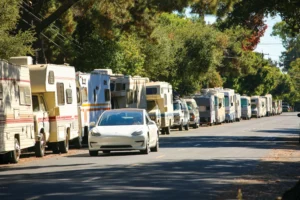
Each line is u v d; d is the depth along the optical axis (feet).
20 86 228.02
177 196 126.00
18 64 247.50
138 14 399.65
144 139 235.40
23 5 380.17
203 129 501.56
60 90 268.00
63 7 377.91
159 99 412.57
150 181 151.43
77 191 134.82
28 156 255.50
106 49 454.40
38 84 251.80
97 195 127.95
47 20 380.37
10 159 219.41
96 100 326.44
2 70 211.00
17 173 181.98
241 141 325.42
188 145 291.17
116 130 236.63
